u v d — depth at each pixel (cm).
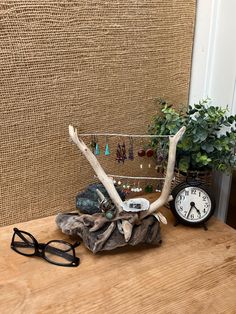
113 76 99
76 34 90
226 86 106
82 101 97
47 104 92
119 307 73
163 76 108
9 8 81
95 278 80
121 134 101
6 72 85
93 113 100
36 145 94
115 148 106
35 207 99
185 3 104
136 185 113
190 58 112
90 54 94
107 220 88
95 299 75
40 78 89
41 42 87
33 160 95
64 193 103
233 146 99
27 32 85
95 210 95
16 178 94
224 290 78
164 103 107
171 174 88
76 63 93
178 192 97
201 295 76
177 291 77
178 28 106
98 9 91
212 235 97
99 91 98
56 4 86
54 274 81
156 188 116
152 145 106
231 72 103
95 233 87
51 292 76
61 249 88
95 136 102
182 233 97
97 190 91
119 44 97
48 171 98
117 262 85
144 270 83
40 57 88
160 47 104
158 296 76
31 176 96
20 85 87
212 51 107
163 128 101
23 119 90
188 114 102
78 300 74
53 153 97
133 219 87
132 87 104
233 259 88
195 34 110
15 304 73
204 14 106
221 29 103
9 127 89
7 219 97
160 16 101
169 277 81
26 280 79
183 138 96
